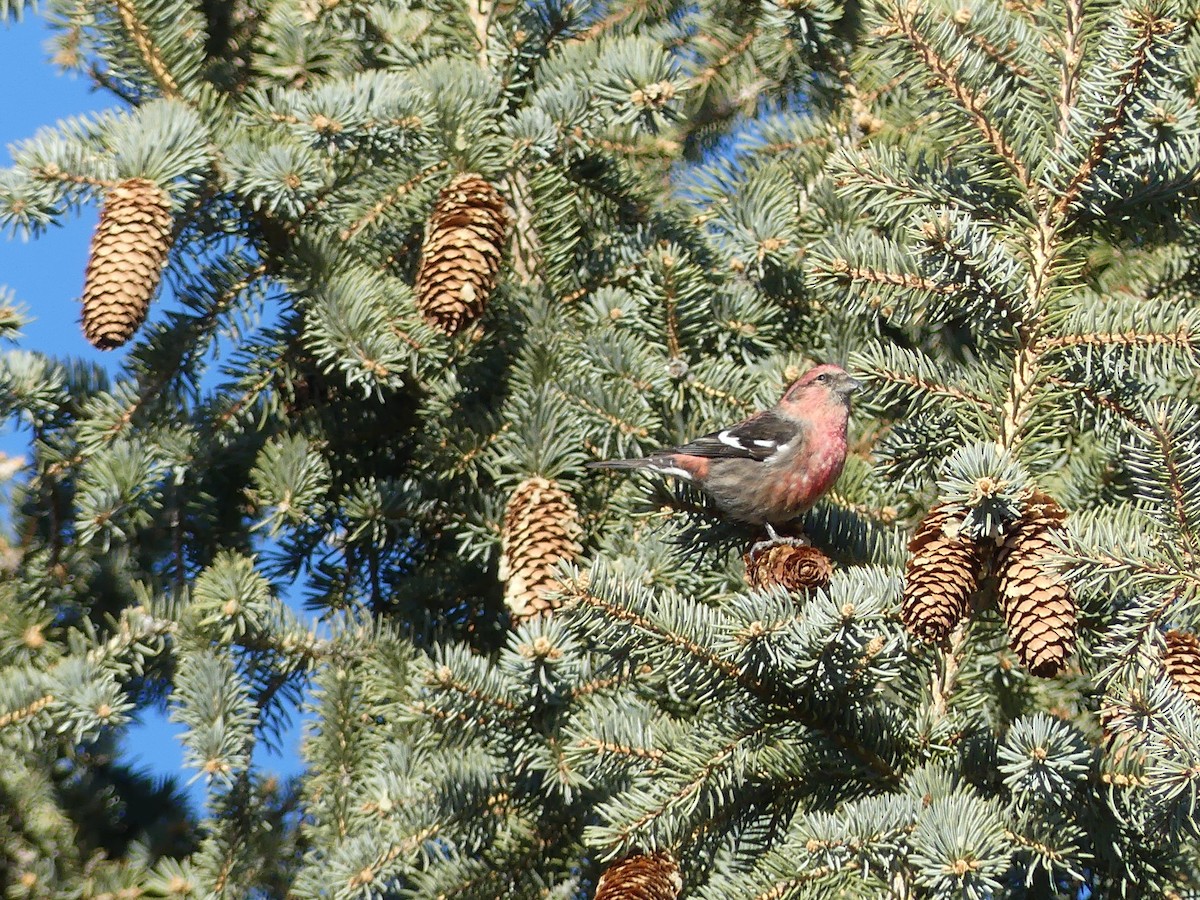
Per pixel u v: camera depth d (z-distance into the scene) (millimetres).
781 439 8320
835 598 6637
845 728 7105
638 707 7570
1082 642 7324
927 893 6469
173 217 9305
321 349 9742
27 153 8602
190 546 10062
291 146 9375
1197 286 9688
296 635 9008
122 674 8758
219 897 8414
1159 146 7449
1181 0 8656
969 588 6574
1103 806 6594
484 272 8891
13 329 9266
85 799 9055
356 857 7777
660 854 7035
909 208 8125
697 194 10383
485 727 7957
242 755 8477
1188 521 6754
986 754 6934
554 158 9891
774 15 9281
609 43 9531
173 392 9742
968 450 6520
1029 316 7551
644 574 8320
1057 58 8031
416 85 9180
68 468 9547
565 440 9008
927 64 7781
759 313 9820
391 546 10359
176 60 9664
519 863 8297
